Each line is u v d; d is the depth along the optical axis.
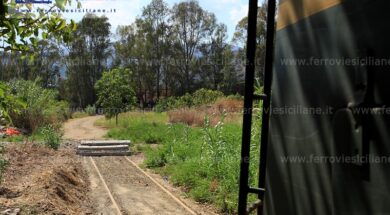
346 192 1.53
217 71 81.50
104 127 35.25
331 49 1.67
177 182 11.66
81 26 80.56
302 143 1.88
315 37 1.79
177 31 83.75
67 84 81.56
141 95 84.38
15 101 3.38
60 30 3.37
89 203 9.57
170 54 83.19
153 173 13.83
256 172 7.91
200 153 13.63
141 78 83.12
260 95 2.09
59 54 73.50
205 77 82.69
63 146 20.78
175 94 83.25
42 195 8.12
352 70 1.53
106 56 83.44
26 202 7.53
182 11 82.75
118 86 40.69
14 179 9.73
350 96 1.53
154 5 82.50
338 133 1.58
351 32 1.54
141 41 83.69
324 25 1.72
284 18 2.09
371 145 1.40
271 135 2.22
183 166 12.49
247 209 2.05
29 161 13.12
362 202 1.44
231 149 11.48
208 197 9.51
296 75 1.95
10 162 12.01
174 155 14.98
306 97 1.86
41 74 71.50
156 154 15.80
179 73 83.19
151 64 83.06
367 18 1.46
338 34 1.62
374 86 1.41
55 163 13.38
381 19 1.39
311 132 1.80
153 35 82.81
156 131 24.33
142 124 27.95
